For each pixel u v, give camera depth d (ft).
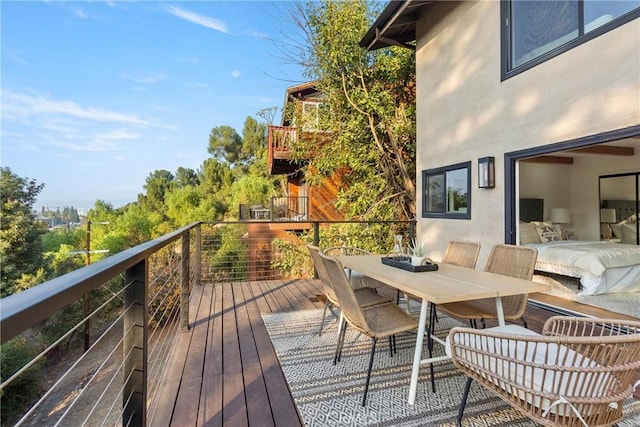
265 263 28.30
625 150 17.48
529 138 12.09
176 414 5.98
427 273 7.90
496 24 13.56
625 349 4.01
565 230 20.44
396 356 8.43
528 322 10.57
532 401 4.26
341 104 25.21
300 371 7.63
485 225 14.14
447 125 16.60
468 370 5.07
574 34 10.66
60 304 2.32
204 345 9.12
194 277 16.31
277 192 60.08
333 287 7.48
